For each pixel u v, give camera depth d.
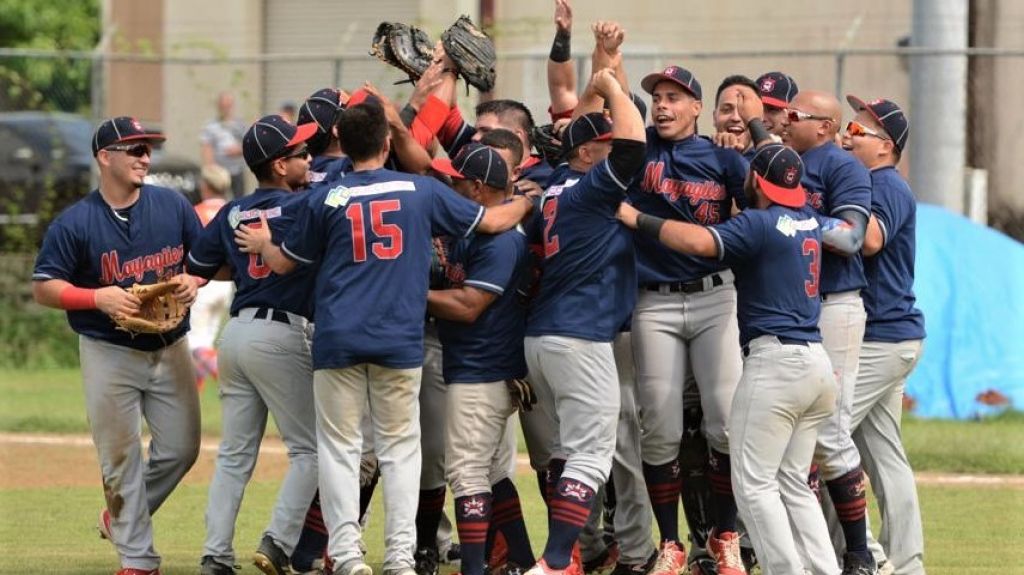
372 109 24.62
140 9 81.44
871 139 26.81
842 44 60.50
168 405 26.58
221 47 70.38
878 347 26.62
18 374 58.78
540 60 62.28
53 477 39.16
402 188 24.39
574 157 25.47
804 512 24.47
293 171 26.06
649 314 26.02
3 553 29.62
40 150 62.84
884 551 27.36
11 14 106.81
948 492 36.91
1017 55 49.34
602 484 24.94
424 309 24.53
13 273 60.97
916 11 51.97
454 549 29.94
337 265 24.31
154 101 80.69
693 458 26.92
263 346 25.53
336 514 24.34
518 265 25.08
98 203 25.84
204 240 26.33
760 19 66.56
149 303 25.50
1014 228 59.25
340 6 77.81
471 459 25.30
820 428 25.30
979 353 48.38
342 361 24.09
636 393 26.52
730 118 26.62
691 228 24.08
